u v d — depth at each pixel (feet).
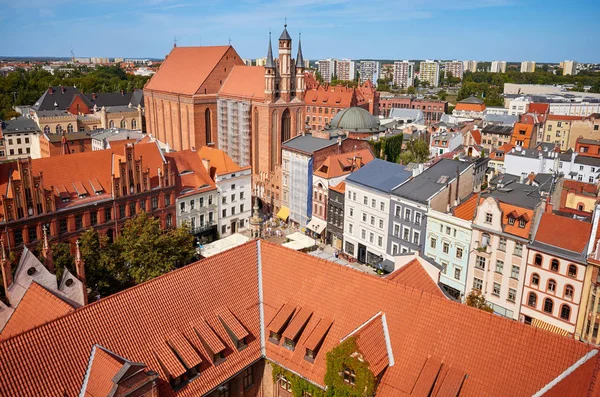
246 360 130.82
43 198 240.94
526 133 488.02
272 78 397.39
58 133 536.83
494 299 232.53
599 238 195.42
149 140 433.89
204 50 485.97
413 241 267.59
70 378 103.04
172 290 127.03
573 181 321.32
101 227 269.03
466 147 489.26
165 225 302.45
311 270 140.46
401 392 111.75
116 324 113.80
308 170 342.03
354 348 114.21
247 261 147.33
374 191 284.82
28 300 134.31
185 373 117.91
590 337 199.62
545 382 101.30
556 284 208.44
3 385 94.68
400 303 123.54
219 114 464.24
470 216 240.32
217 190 329.52
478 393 106.11
